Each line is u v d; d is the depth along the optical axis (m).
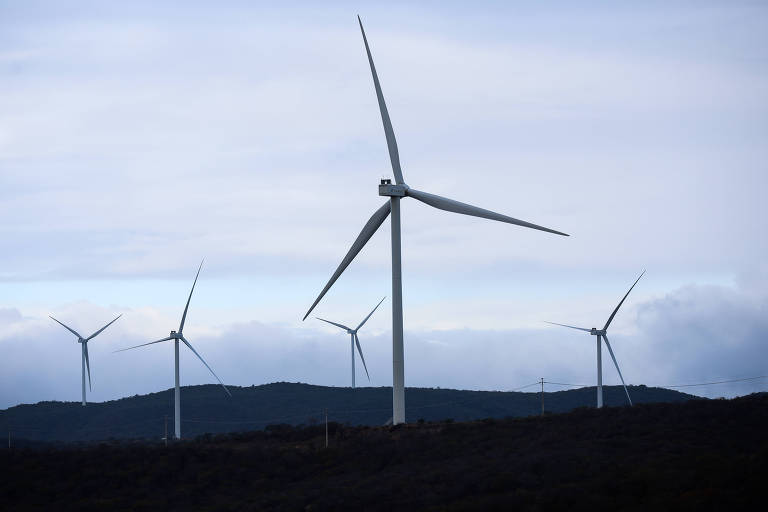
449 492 72.38
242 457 94.44
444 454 86.62
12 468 92.06
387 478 80.00
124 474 89.81
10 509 80.19
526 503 66.31
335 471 87.69
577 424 92.56
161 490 85.81
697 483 66.44
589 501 65.19
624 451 79.12
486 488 71.94
